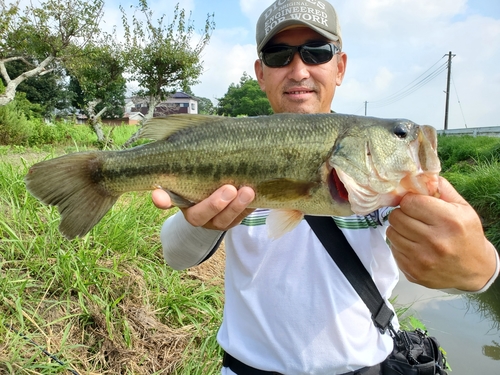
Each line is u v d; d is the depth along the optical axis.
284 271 0.49
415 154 0.46
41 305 0.87
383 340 0.50
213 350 0.91
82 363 0.79
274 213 0.48
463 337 1.41
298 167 0.48
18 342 0.75
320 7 0.61
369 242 0.50
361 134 0.48
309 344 0.47
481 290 0.39
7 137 4.35
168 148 0.50
